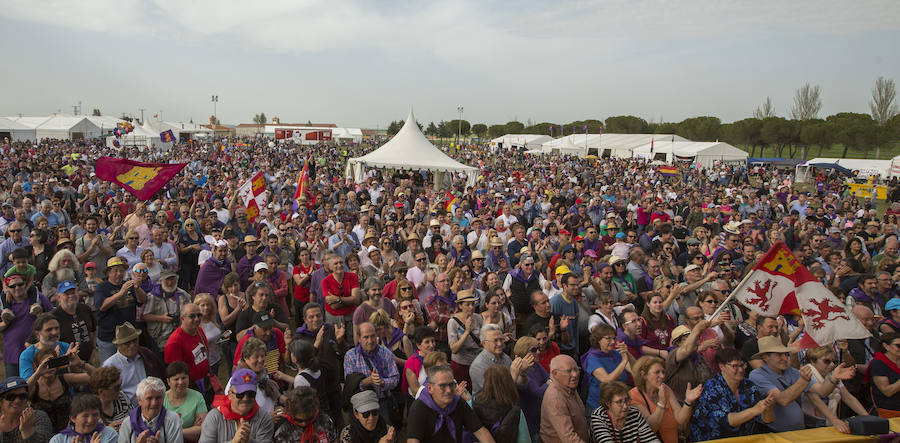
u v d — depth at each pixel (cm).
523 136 8875
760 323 689
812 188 4456
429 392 452
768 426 512
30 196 1194
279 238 1036
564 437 464
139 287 675
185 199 1391
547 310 695
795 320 779
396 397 610
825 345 596
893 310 687
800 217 1825
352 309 766
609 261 860
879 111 8362
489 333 552
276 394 536
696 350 570
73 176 2066
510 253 1092
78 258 885
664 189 2833
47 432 470
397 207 1519
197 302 640
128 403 511
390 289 800
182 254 1062
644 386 506
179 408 501
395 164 2695
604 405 470
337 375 624
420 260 856
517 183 2733
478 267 915
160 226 992
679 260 1080
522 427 485
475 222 1202
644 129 10281
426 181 2920
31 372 520
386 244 970
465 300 640
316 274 831
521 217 1605
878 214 2605
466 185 2803
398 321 712
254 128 13488
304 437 465
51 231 1048
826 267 1054
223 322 690
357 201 1769
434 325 717
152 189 1195
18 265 642
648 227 1600
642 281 887
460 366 635
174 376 498
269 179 2433
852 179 4234
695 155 5597
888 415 568
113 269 664
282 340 632
